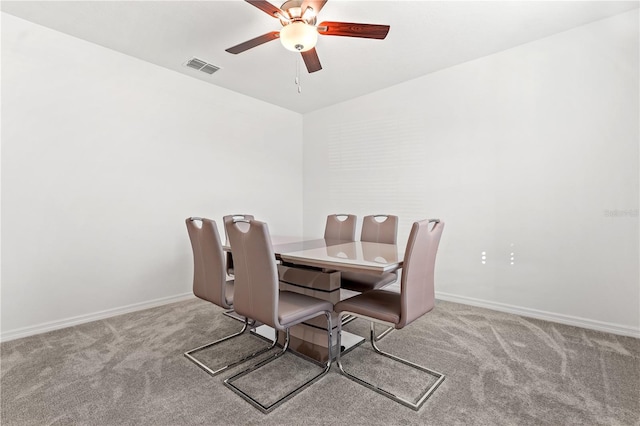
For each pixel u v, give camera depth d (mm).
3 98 2299
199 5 2211
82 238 2666
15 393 1605
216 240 1885
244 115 4016
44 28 2473
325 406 1502
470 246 3148
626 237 2359
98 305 2746
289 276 2311
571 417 1411
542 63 2703
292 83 3639
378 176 3904
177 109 3330
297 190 4793
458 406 1496
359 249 2145
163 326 2541
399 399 1541
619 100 2373
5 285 2301
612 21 2387
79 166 2652
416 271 1625
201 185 3549
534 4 2215
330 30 1991
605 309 2441
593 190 2486
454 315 2805
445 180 3322
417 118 3529
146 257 3068
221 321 2656
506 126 2912
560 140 2633
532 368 1849
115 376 1769
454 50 2889
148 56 2973
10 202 2326
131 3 2188
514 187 2877
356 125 4137
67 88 2588
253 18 2367
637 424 1362
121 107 2908
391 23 2430
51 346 2170
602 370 1819
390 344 2189
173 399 1555
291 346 2148
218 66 3189
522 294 2836
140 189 3035
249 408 1487
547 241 2705
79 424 1376
